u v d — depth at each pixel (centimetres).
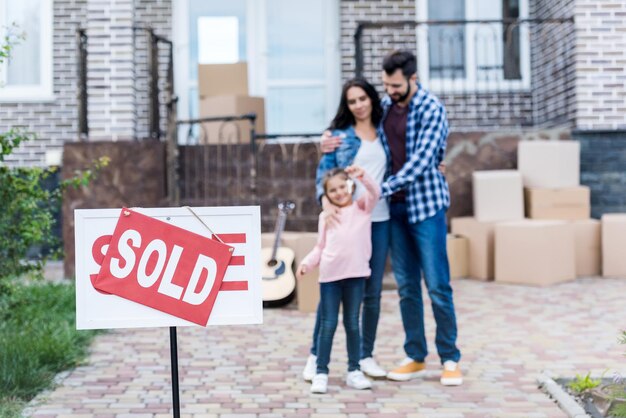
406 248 473
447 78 1032
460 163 872
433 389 449
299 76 1063
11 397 429
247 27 1059
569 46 912
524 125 1030
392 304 694
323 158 480
